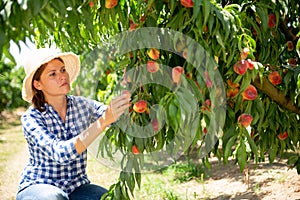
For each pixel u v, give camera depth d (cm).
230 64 189
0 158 656
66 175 240
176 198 397
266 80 213
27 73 226
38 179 234
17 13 131
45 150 216
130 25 200
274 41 235
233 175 458
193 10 159
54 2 135
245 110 196
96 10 212
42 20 141
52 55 222
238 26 179
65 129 239
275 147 244
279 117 238
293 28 268
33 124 224
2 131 976
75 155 201
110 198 209
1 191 473
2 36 129
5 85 1296
